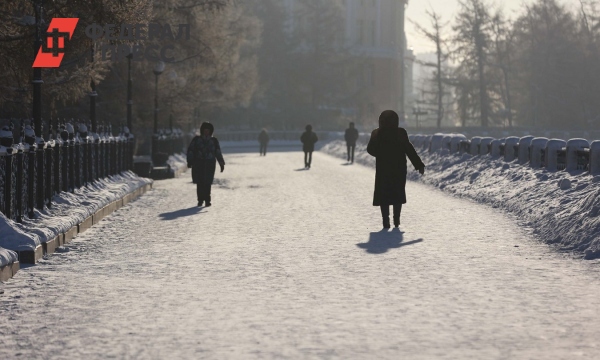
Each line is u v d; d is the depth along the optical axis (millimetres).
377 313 9086
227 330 8375
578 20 123000
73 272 12172
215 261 13055
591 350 7473
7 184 14445
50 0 20453
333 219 19359
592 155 20359
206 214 20875
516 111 131875
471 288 10531
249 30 59219
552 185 20391
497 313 9047
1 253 11695
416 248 14281
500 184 24391
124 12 21891
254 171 41656
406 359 7203
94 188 23078
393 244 14844
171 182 34375
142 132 50750
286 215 20406
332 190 28719
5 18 20969
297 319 8844
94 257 13688
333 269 12133
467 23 124062
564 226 15117
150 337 8125
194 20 42812
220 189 29484
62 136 20078
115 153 27703
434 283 10898
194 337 8102
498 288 10516
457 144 35969
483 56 124062
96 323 8773
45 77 24750
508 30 124750
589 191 17734
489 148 30938
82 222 17359
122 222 19141
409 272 11789
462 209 21297
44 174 17516
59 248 14703
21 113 29062
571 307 9344
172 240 15812
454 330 8266
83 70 25188
